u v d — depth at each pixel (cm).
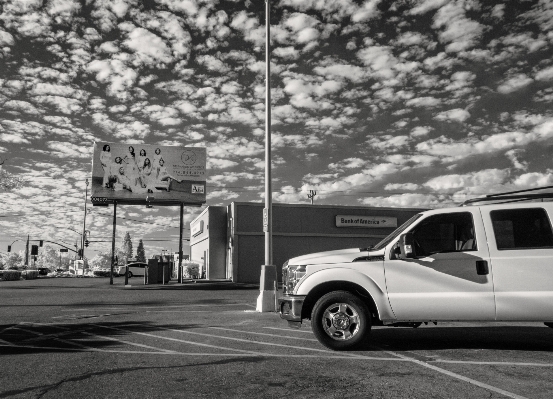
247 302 1792
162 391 495
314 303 758
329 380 535
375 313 733
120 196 3572
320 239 3722
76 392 493
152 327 995
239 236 3616
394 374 562
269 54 1459
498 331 911
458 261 700
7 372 579
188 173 3703
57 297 2105
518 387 505
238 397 474
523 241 697
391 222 3838
